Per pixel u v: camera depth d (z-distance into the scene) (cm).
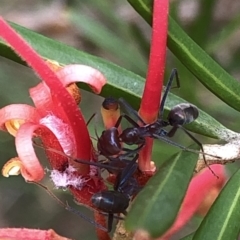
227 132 5
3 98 11
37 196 13
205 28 9
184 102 5
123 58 9
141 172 5
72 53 5
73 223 14
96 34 10
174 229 5
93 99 13
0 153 11
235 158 5
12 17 14
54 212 14
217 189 5
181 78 8
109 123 5
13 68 11
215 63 5
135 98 5
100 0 10
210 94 9
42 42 5
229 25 9
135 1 5
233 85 5
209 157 5
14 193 13
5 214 14
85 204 5
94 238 13
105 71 5
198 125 5
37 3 14
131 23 9
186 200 5
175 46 5
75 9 11
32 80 11
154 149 7
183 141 8
